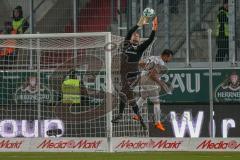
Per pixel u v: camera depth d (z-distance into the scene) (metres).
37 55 53.88
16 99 58.03
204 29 65.81
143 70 53.19
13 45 55.84
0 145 49.06
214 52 64.75
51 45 55.66
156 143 48.06
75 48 53.84
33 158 42.16
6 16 69.38
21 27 68.62
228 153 45.44
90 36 51.34
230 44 63.91
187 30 64.50
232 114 59.53
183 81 62.66
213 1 65.88
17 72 58.19
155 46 66.31
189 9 65.50
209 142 47.53
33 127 56.62
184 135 59.53
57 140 48.53
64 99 56.81
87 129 56.72
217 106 59.78
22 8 69.38
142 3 66.25
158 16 66.62
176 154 44.62
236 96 61.25
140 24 51.47
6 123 57.56
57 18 68.06
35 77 57.72
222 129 59.59
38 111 54.69
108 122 48.88
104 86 56.16
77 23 67.56
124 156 43.06
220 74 61.81
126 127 55.16
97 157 42.41
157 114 54.75
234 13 64.12
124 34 66.38
